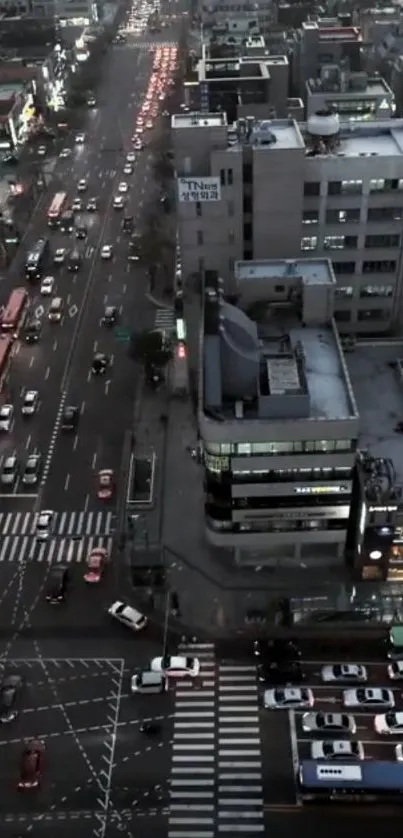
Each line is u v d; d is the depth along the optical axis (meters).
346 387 95.31
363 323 127.50
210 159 110.44
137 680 90.75
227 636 96.12
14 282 170.12
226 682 91.44
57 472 121.69
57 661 94.56
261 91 173.00
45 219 196.25
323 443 90.38
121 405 134.38
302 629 96.31
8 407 132.38
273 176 109.56
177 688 91.31
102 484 117.88
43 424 130.88
